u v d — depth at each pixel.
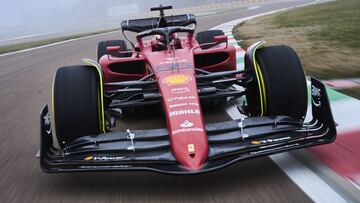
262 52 4.31
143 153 3.59
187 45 5.89
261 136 3.72
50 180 3.92
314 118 3.93
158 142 3.70
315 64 7.98
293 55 4.25
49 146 3.74
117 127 5.32
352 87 6.07
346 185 3.34
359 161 3.73
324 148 4.06
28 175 4.11
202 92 4.38
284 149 3.49
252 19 22.56
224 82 4.63
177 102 3.93
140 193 3.51
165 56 4.98
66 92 4.02
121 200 3.42
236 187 3.47
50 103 7.35
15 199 3.62
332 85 6.31
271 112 4.11
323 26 13.70
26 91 8.73
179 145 3.48
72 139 4.01
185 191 3.48
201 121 3.73
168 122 3.76
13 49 20.94
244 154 3.50
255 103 4.48
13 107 7.33
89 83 4.12
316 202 3.13
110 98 4.68
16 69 12.77
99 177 3.85
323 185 3.36
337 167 3.65
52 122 5.93
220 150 3.52
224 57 5.56
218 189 3.46
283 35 12.81
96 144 3.76
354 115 4.86
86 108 4.00
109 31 28.17
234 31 16.36
